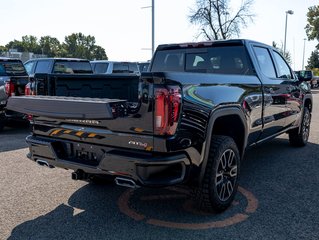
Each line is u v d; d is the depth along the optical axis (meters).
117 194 4.45
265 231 3.46
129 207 4.05
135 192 4.52
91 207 4.05
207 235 3.38
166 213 3.88
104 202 4.19
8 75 8.77
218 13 31.12
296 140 6.98
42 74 4.07
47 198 4.30
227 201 3.91
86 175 3.64
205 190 3.64
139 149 3.18
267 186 4.76
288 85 5.90
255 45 5.18
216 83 3.70
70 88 4.18
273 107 5.26
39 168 5.52
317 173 5.35
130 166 3.14
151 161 3.06
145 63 17.17
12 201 4.20
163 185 3.14
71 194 4.44
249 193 4.49
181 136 3.14
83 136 3.51
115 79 4.18
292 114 6.24
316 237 3.34
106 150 3.38
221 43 5.09
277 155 6.45
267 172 5.39
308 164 5.85
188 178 3.38
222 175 3.83
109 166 3.27
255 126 4.68
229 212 3.91
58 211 3.93
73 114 3.30
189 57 5.45
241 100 4.12
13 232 3.45
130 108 3.14
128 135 3.20
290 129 6.52
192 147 3.29
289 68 6.37
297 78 6.70
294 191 4.56
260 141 5.16
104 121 3.31
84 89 4.21
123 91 4.19
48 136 3.86
